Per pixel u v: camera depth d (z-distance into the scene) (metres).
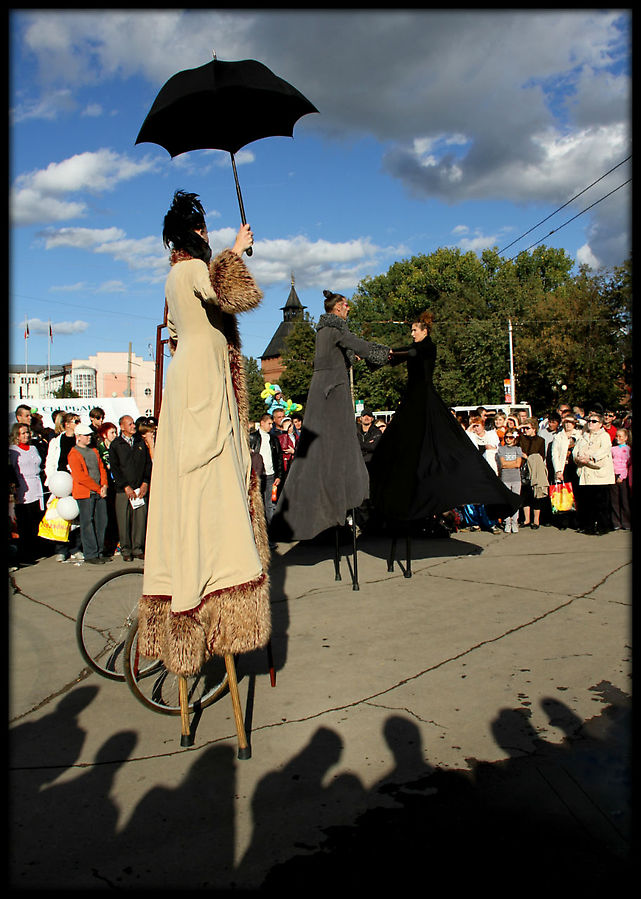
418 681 3.88
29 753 3.24
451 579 6.33
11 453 8.55
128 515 8.58
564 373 33.84
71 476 8.31
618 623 4.80
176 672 3.08
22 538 8.70
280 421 11.85
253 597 3.13
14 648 4.89
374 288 67.50
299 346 56.88
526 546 8.14
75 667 4.48
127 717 3.66
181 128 3.72
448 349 42.06
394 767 2.96
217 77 3.44
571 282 38.28
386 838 2.45
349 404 5.77
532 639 4.52
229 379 3.36
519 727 3.28
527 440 10.08
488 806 2.64
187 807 2.71
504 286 45.19
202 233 3.47
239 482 3.23
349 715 3.48
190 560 3.08
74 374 89.62
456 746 3.12
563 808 2.60
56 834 2.55
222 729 3.43
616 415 11.18
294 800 2.73
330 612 5.36
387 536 9.23
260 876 2.27
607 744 3.08
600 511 9.16
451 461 5.97
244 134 3.85
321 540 8.88
